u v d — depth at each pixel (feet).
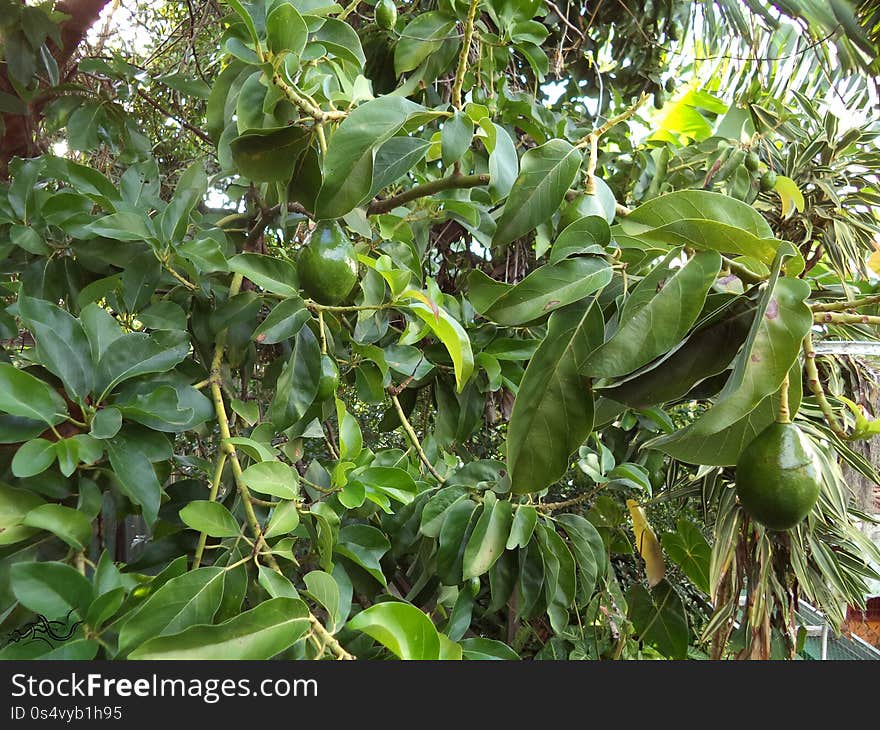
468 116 3.65
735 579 8.87
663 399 2.72
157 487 3.07
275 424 4.00
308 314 3.82
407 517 5.66
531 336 6.85
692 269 2.60
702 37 9.77
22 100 6.29
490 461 5.90
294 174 3.87
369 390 5.20
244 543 3.56
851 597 8.23
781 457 2.53
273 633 2.72
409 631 2.83
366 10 7.67
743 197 8.69
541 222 3.38
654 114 12.66
